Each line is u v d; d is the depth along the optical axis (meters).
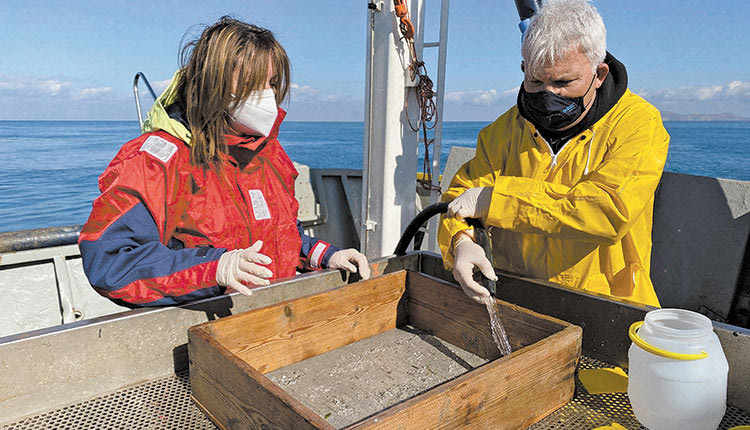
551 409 0.96
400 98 2.84
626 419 0.94
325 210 3.96
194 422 0.90
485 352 1.21
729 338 0.97
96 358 0.95
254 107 1.25
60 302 2.74
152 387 1.00
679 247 2.69
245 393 0.79
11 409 0.87
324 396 1.01
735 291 2.49
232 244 1.34
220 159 1.30
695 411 0.84
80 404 0.93
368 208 3.03
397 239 3.04
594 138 1.38
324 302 1.18
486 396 0.82
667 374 0.85
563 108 1.28
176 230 1.26
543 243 1.51
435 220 3.37
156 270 1.05
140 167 1.14
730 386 0.98
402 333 1.35
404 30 2.68
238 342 1.02
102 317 0.98
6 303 2.66
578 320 1.23
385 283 1.33
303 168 3.94
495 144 1.63
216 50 1.19
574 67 1.23
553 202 1.23
